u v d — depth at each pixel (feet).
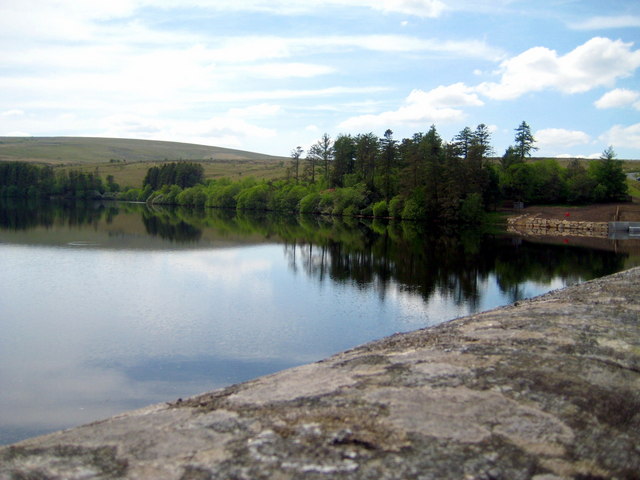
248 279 102.68
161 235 182.91
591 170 288.30
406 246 165.17
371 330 65.98
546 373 16.71
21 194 458.91
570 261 133.18
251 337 62.54
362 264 124.67
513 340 21.35
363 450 11.52
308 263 125.49
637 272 51.03
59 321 68.33
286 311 75.66
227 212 353.92
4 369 51.16
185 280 99.66
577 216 255.91
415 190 263.29
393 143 289.74
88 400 44.14
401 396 14.79
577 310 28.17
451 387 15.49
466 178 249.55
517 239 193.36
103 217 260.21
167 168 481.46
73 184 479.41
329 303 81.25
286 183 393.50
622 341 20.95
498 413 13.53
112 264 116.26
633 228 226.17
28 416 41.01
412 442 11.88
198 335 63.10
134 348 57.93
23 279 95.61
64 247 141.18
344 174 342.44
